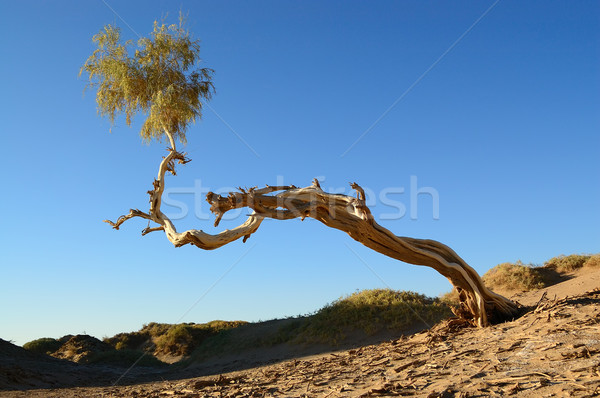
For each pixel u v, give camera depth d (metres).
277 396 7.93
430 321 17.92
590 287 13.56
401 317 18.56
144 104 12.28
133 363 29.11
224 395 8.76
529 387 5.55
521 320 9.93
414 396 6.09
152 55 12.16
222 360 21.81
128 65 11.94
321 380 8.69
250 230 10.00
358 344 17.45
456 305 19.39
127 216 10.96
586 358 6.23
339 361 11.38
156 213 10.84
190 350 35.41
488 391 5.70
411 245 10.96
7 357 21.23
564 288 14.77
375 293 21.42
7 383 15.50
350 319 19.41
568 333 7.68
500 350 7.72
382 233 10.62
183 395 9.62
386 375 7.88
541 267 23.92
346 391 7.25
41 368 19.75
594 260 22.05
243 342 22.89
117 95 12.33
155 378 18.73
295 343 19.95
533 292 15.81
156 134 12.34
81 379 18.77
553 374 5.86
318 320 20.42
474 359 7.53
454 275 11.16
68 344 35.41
